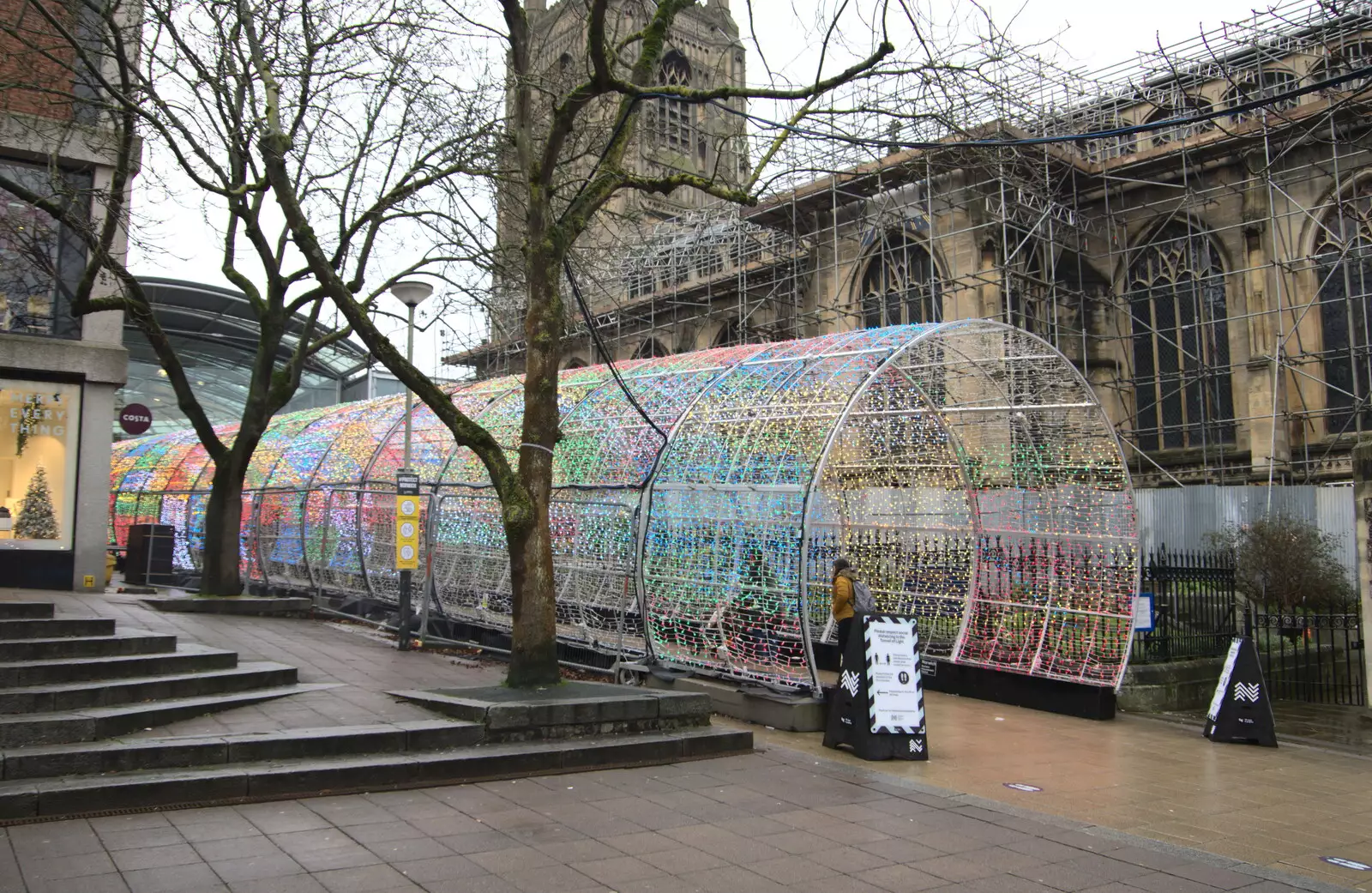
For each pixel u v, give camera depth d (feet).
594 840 24.14
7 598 52.60
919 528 53.67
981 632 52.37
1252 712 42.04
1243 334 104.68
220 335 127.34
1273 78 110.01
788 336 133.69
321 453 74.02
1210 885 22.50
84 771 25.64
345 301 39.06
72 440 63.16
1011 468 51.06
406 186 55.83
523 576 37.68
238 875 20.36
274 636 54.29
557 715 33.27
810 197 116.78
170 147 53.57
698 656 45.39
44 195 61.36
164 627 45.34
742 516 42.65
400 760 29.01
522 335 87.45
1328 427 98.68
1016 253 98.89
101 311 57.57
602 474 50.06
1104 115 116.88
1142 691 51.72
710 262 149.48
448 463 60.44
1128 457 110.73
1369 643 53.72
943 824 26.91
